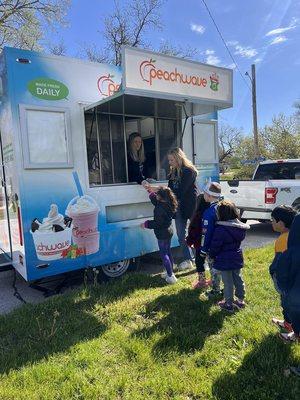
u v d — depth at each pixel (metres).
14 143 4.41
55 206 4.71
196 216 4.68
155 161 6.21
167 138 6.25
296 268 2.90
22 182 4.46
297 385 2.71
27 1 16.89
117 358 3.16
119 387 2.77
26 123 4.47
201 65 5.21
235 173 32.88
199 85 5.20
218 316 3.85
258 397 2.61
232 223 3.94
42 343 3.42
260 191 8.61
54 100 4.70
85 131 5.01
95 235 5.09
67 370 2.96
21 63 4.45
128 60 4.45
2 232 5.60
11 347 3.41
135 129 5.93
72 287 5.27
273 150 32.75
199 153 6.47
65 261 4.82
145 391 2.73
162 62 4.77
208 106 5.52
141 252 5.56
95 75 5.05
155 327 3.68
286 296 2.95
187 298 4.38
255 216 8.77
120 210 5.38
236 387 2.72
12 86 4.39
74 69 4.87
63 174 4.78
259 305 4.11
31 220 4.54
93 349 3.28
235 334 3.47
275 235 8.81
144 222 5.30
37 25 17.39
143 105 5.26
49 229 4.67
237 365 2.99
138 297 4.49
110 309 4.14
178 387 2.73
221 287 4.64
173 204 5.01
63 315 4.05
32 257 4.56
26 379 2.87
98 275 5.33
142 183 5.48
